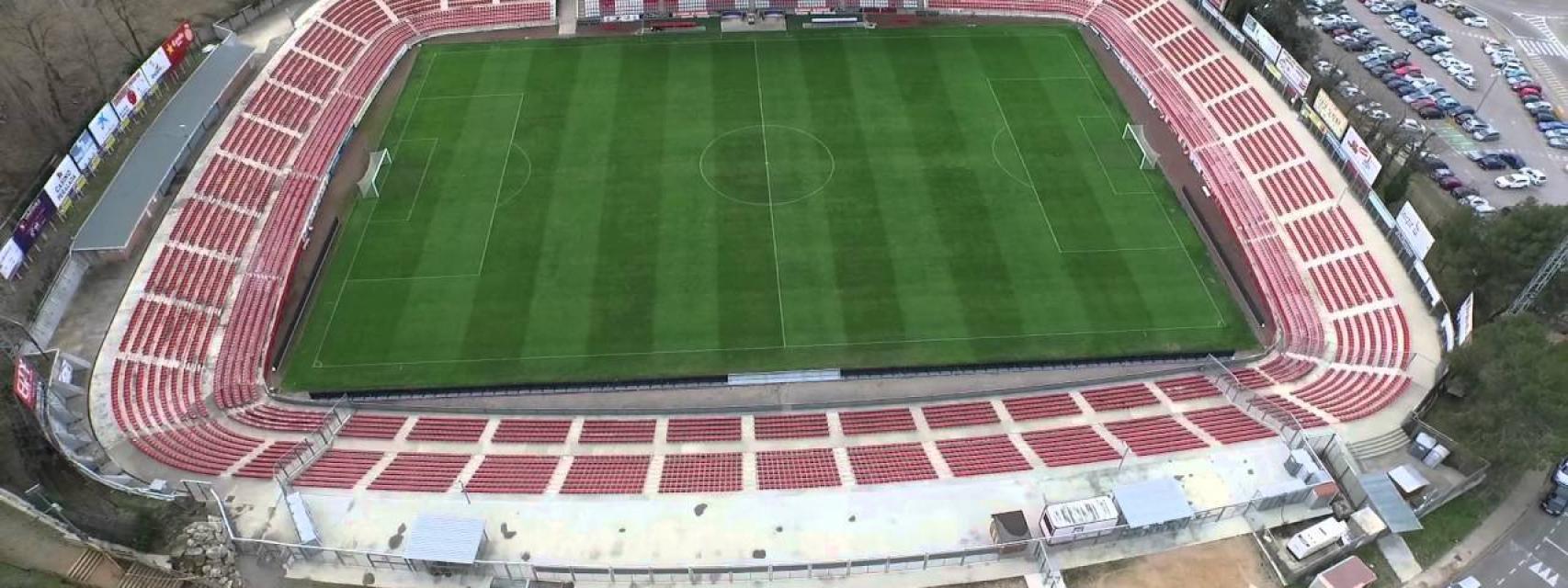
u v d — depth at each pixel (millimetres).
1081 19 83500
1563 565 40875
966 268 57969
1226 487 40844
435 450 45781
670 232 60625
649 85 75000
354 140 69188
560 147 68188
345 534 38562
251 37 75312
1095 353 52719
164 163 59781
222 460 42969
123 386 46969
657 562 37812
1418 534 41125
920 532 39062
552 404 50125
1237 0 76062
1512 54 80562
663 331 53969
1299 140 65688
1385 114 71750
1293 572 37625
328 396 50281
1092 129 70375
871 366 52031
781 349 52969
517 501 40344
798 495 40750
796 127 70250
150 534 38094
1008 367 52219
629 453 45688
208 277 54719
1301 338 53125
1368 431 44750
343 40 76438
